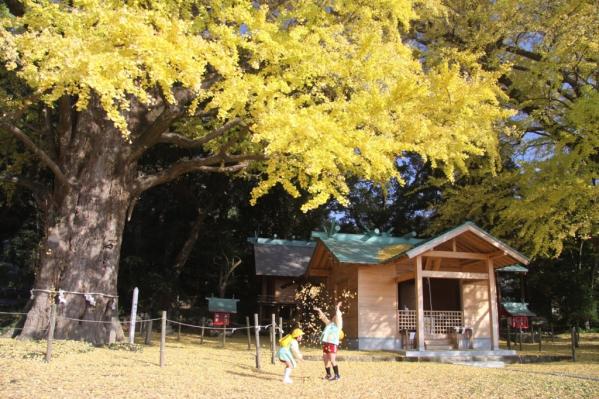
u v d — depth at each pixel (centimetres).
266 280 2225
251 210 2341
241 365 952
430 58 1407
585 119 1262
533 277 2473
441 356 1231
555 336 2308
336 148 830
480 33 1409
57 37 686
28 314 1059
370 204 3014
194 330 2073
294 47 881
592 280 2472
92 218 1122
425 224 2781
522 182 1444
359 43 1004
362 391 696
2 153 1448
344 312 1599
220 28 821
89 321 1070
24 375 676
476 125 1120
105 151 1155
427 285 1554
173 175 1223
